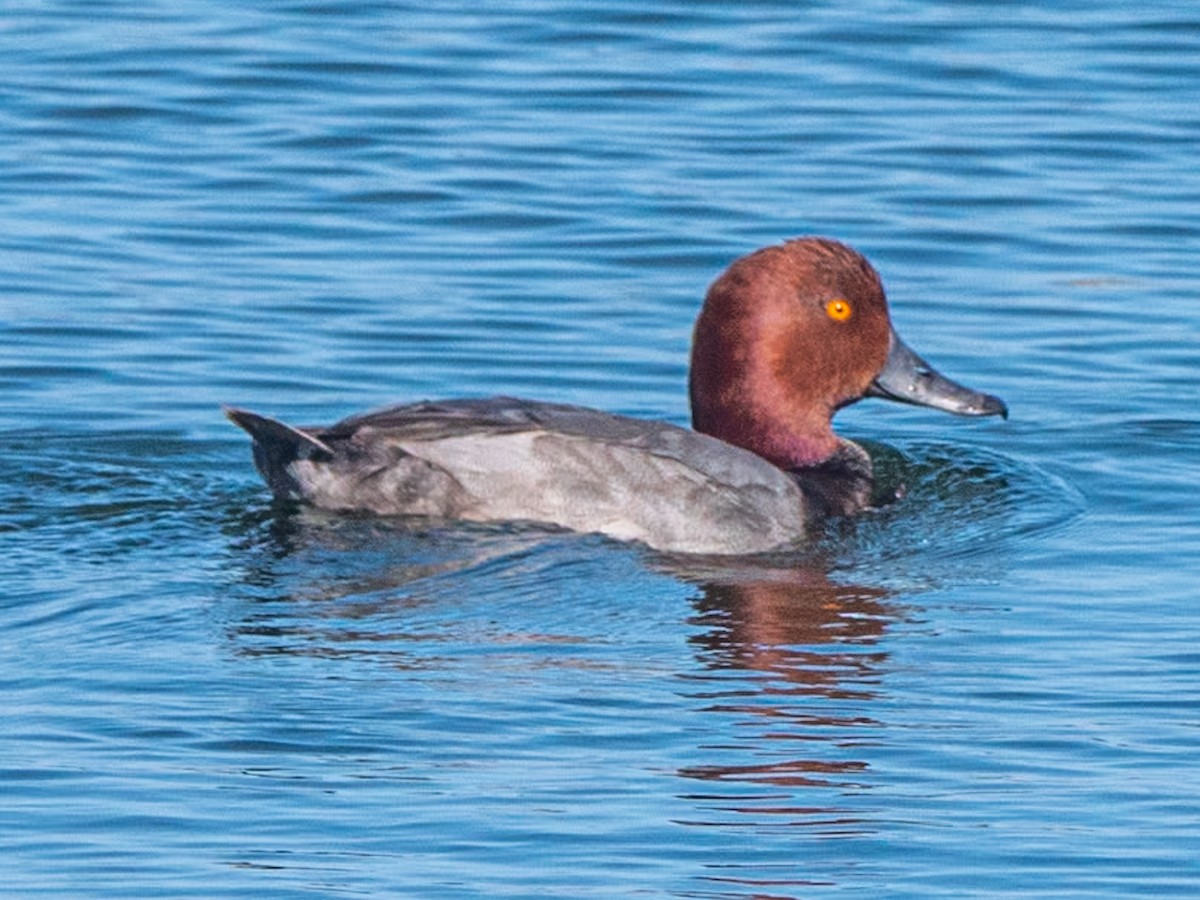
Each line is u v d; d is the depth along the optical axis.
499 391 16.06
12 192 19.33
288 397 15.80
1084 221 19.28
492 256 18.36
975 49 23.39
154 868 9.27
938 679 11.31
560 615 12.11
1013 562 13.27
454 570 12.62
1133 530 13.84
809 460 14.59
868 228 19.02
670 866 9.39
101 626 11.66
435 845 9.51
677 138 20.94
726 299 14.50
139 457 14.63
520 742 10.45
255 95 21.75
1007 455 15.28
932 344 17.09
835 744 10.52
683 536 13.31
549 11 24.38
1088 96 22.09
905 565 13.23
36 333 16.59
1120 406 16.05
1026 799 9.98
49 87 21.75
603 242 18.62
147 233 18.59
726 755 10.35
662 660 11.49
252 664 11.21
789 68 22.77
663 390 16.19
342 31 23.64
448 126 21.08
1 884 9.12
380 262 18.22
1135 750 10.48
